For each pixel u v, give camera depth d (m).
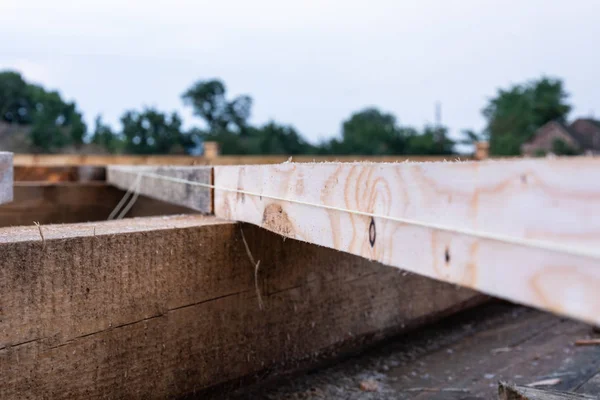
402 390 3.04
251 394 2.77
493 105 56.75
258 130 34.19
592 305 0.89
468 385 3.13
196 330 2.50
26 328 1.96
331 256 3.17
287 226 2.10
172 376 2.42
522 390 2.30
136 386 2.29
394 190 1.44
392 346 3.68
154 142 28.52
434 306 4.17
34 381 1.99
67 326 2.07
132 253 2.25
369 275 3.48
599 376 3.25
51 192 5.87
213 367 2.58
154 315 2.34
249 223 2.67
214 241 2.55
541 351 3.72
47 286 2.01
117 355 2.22
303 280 3.01
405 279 3.83
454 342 3.86
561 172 0.95
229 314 2.64
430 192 1.29
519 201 1.04
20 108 38.81
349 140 37.47
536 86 55.69
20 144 31.30
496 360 3.54
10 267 1.92
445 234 1.24
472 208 1.16
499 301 4.98
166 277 2.37
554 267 0.97
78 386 2.11
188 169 3.35
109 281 2.18
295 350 3.00
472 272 1.16
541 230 0.99
